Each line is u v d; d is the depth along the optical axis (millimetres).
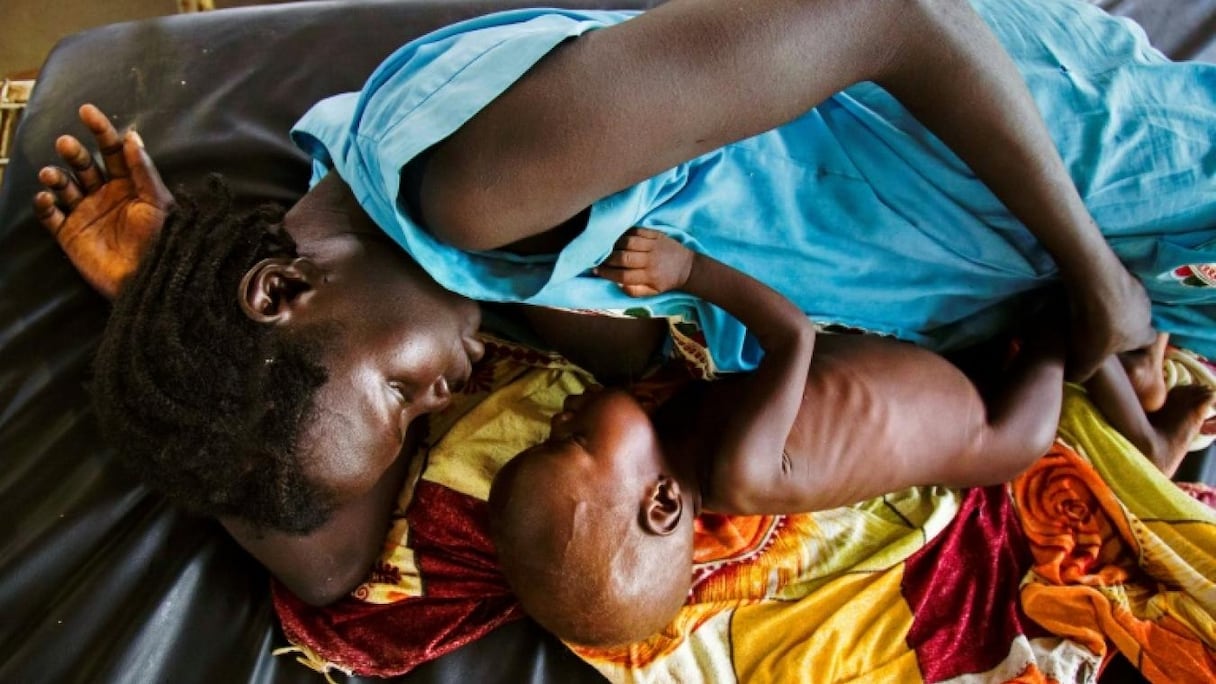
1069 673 920
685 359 958
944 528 1020
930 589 978
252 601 909
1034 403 958
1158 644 932
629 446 873
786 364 825
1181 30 1254
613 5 1208
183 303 655
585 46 569
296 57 1115
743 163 725
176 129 1050
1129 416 1051
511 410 1011
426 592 938
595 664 928
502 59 567
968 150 700
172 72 1088
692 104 569
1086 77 785
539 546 842
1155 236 854
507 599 956
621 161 575
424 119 586
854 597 963
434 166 585
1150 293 941
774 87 584
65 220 943
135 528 891
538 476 853
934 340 984
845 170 754
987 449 955
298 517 694
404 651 904
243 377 645
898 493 1046
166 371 647
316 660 888
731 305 806
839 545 1005
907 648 943
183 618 872
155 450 674
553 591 843
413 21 1163
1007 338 1025
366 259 683
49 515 879
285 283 659
